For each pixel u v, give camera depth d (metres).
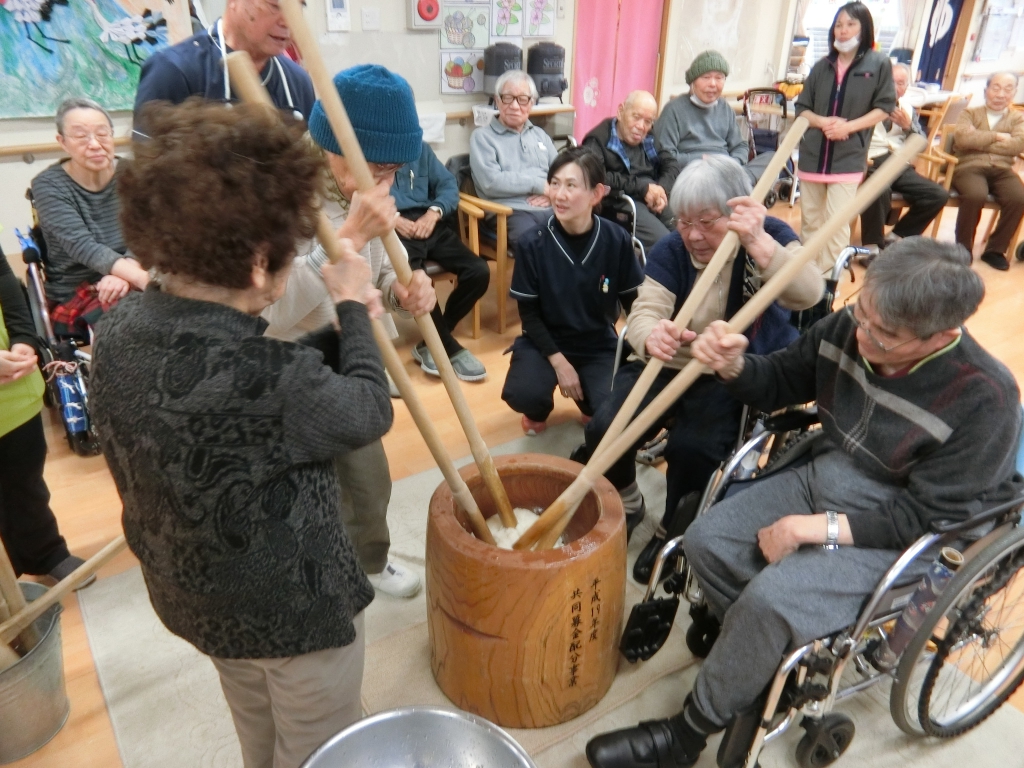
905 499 1.25
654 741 1.34
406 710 1.02
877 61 3.51
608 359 2.33
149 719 1.49
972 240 4.17
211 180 0.70
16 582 1.32
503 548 1.36
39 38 2.90
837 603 1.23
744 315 1.31
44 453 1.67
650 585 1.50
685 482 1.82
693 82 3.76
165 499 0.79
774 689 1.21
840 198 3.72
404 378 1.21
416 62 3.72
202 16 3.25
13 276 1.55
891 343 1.18
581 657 1.41
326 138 1.22
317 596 0.89
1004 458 1.18
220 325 0.76
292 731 1.01
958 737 1.47
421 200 3.01
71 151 2.19
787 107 4.98
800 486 1.47
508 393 2.29
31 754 1.41
